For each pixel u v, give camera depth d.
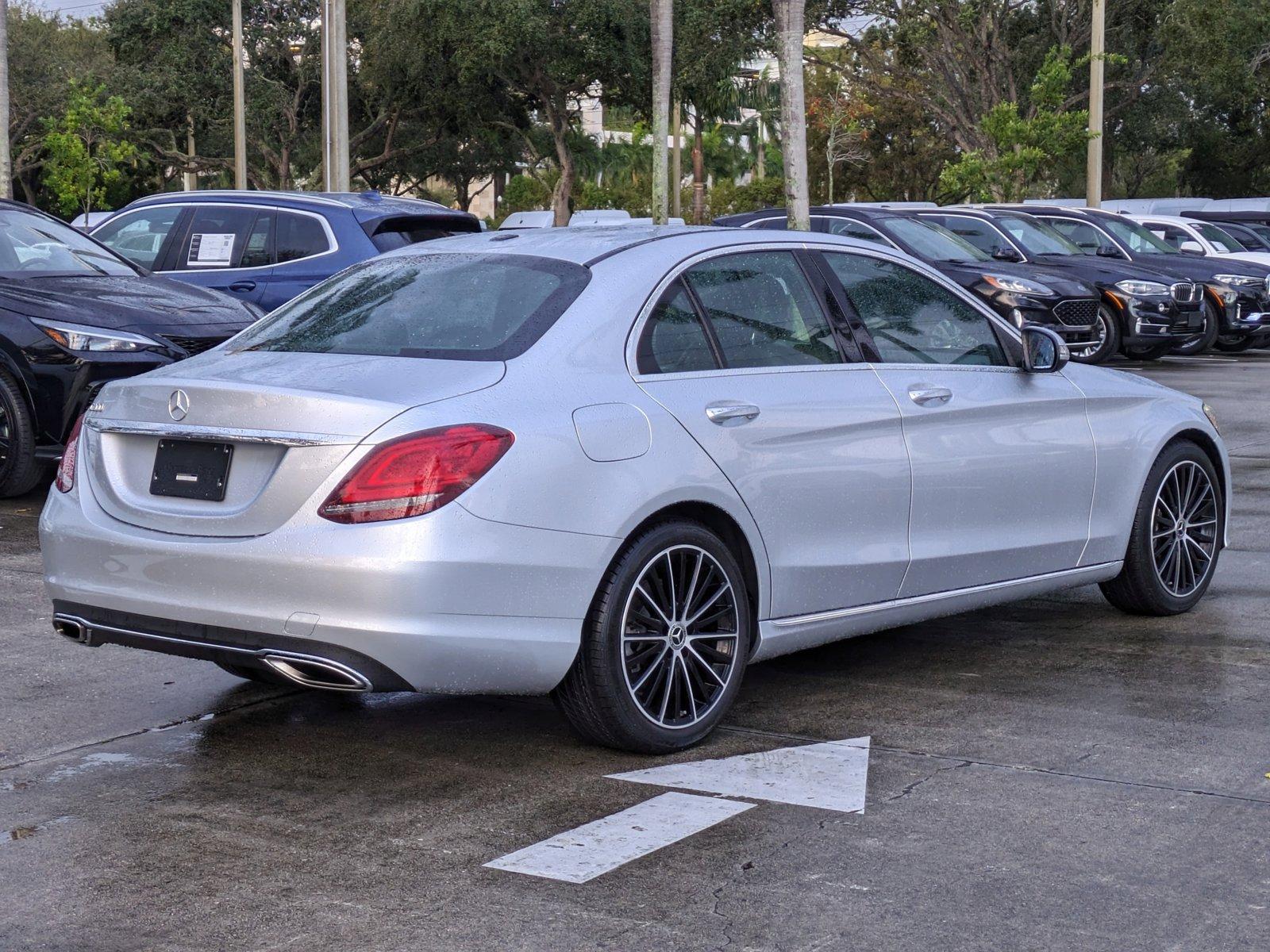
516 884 3.75
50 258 9.84
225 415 4.41
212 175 67.12
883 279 5.71
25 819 4.23
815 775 4.57
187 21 50.28
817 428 5.14
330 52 28.55
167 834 4.11
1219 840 4.00
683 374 4.89
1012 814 4.21
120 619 4.57
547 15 45.00
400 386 4.40
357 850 3.99
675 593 4.75
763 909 3.58
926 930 3.45
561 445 4.42
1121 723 5.08
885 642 6.31
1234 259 22.22
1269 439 12.30
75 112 40.22
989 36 42.19
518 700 5.47
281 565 4.20
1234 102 48.50
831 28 43.38
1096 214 20.62
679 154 66.19
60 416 8.84
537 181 68.56
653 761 4.73
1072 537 6.12
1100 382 6.33
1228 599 7.00
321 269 11.96
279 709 5.33
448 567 4.18
